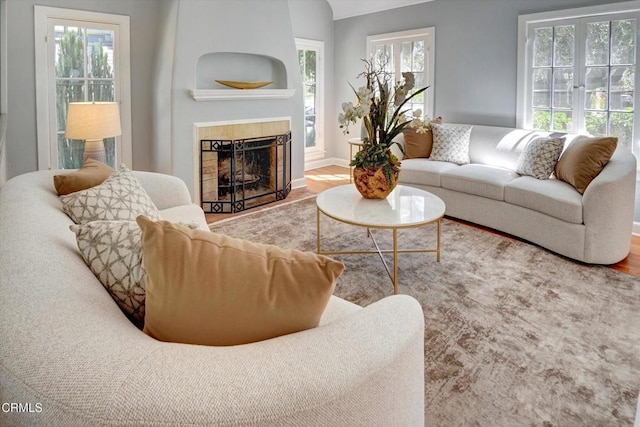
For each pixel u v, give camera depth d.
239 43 4.65
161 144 4.48
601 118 4.10
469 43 5.10
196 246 0.95
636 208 3.88
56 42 4.08
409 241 3.61
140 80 4.61
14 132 3.96
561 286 2.77
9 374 0.74
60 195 2.05
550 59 4.41
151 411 0.68
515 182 3.68
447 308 2.47
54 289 0.96
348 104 3.00
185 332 0.92
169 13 4.30
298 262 0.96
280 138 5.15
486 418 1.61
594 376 1.86
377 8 6.05
